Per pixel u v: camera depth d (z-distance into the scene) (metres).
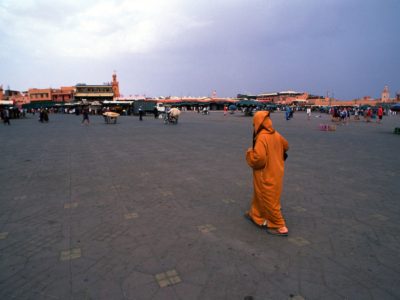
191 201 4.31
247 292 2.22
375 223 3.52
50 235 3.21
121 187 5.04
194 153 8.69
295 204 4.18
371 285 2.31
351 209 3.98
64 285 2.32
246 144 10.85
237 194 4.65
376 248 2.91
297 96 114.06
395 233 3.25
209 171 6.25
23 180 5.54
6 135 14.73
